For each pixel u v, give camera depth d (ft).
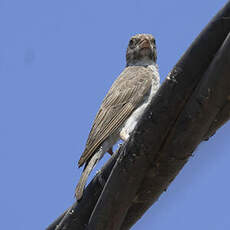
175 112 19.44
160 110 19.57
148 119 19.90
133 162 20.79
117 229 22.62
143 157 20.58
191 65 18.80
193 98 18.88
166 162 20.52
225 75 17.62
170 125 19.76
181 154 20.10
